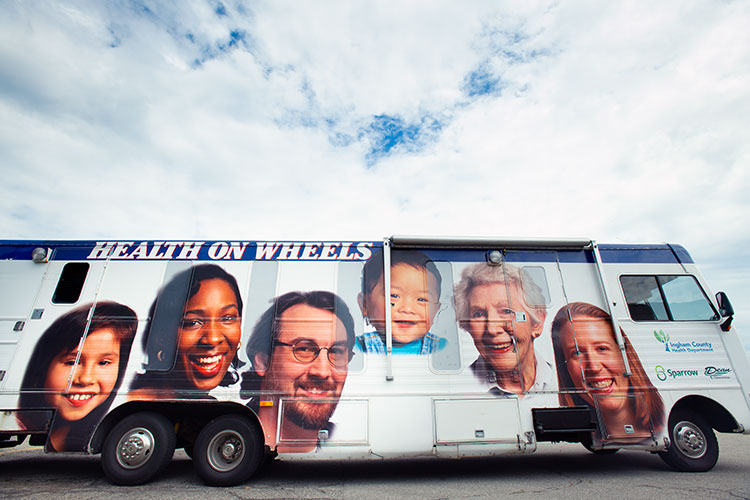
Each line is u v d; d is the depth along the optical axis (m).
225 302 5.47
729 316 5.75
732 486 4.82
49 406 5.06
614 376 5.43
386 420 5.08
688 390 5.46
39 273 5.58
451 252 5.86
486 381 5.29
